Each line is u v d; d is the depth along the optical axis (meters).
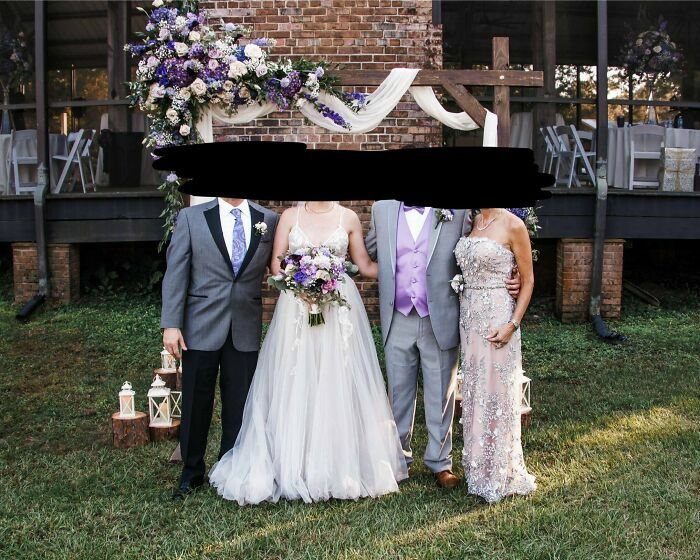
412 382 4.11
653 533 3.33
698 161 8.85
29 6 10.71
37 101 8.07
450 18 9.93
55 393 5.80
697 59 10.52
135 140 9.59
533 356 6.86
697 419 5.01
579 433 4.77
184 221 3.88
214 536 3.36
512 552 3.16
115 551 3.24
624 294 9.01
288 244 4.03
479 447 3.81
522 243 3.85
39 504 3.74
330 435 3.82
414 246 3.98
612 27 10.59
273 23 7.28
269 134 7.24
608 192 7.95
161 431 4.76
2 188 8.86
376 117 4.55
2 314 8.03
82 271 9.02
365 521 3.51
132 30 10.15
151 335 7.35
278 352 3.96
